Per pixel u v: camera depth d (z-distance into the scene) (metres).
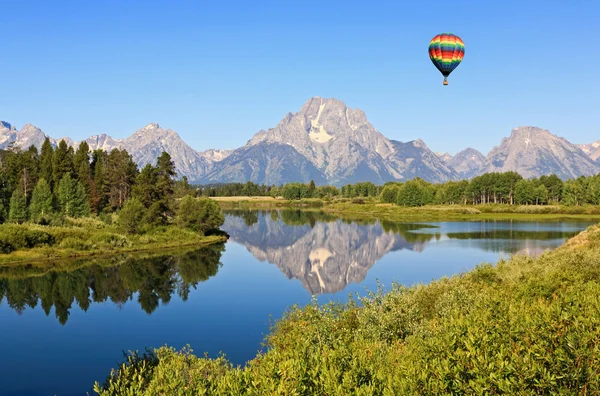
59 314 42.66
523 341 12.23
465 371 11.30
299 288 53.34
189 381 14.80
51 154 120.44
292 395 11.52
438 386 11.15
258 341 34.75
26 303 46.34
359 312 23.20
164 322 40.09
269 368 12.90
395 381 11.91
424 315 23.70
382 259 71.25
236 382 12.45
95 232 80.81
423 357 13.65
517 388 10.30
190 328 38.31
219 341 34.88
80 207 99.38
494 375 10.53
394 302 22.83
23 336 36.53
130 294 50.34
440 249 78.38
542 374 10.27
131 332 37.50
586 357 10.57
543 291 22.62
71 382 28.17
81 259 68.88
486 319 14.73
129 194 119.69
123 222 85.19
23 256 66.75
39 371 29.77
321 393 12.09
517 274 29.31
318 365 12.87
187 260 71.75
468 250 76.19
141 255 74.19
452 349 12.98
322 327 20.91
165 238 86.50
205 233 101.38
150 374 16.92
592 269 27.27
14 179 111.12
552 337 11.70
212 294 50.47
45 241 72.50
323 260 75.44
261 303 46.56
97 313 43.03
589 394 10.13
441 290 26.86
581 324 12.05
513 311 14.92
